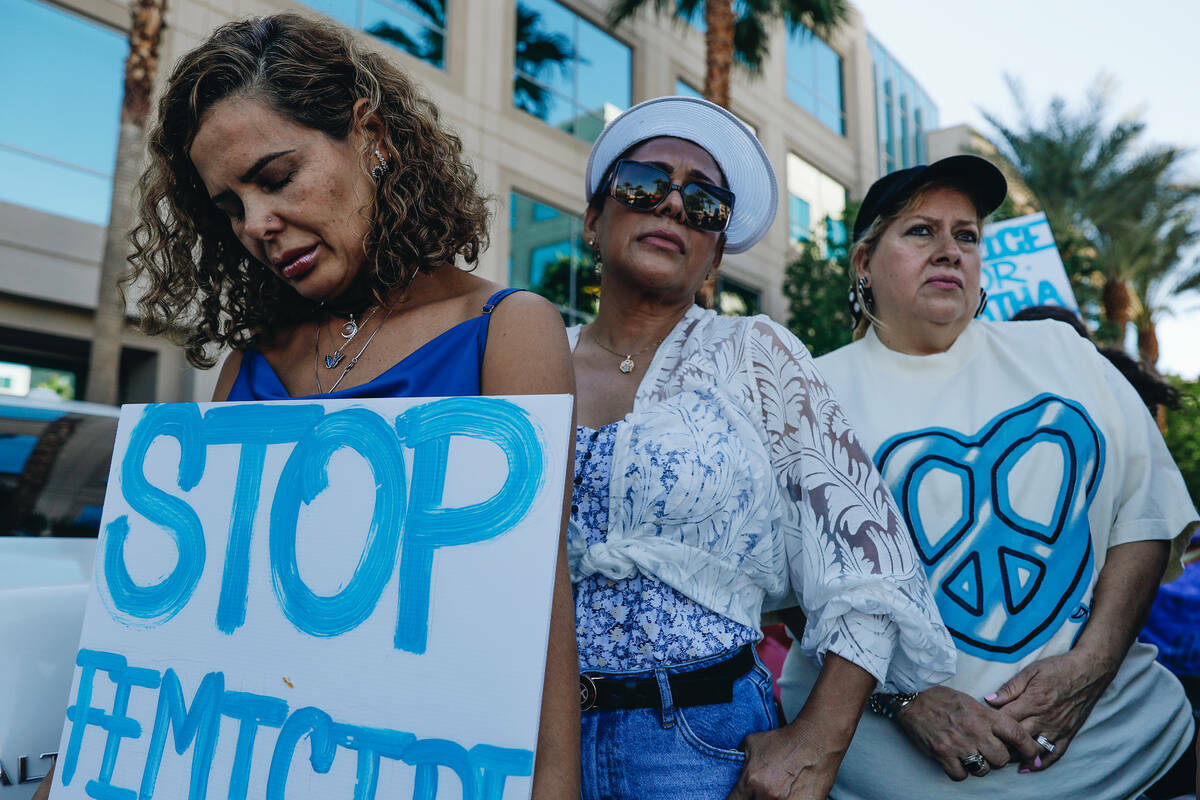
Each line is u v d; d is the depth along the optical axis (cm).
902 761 154
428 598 87
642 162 153
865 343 188
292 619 94
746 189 167
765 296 1434
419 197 107
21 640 148
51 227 797
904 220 177
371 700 87
